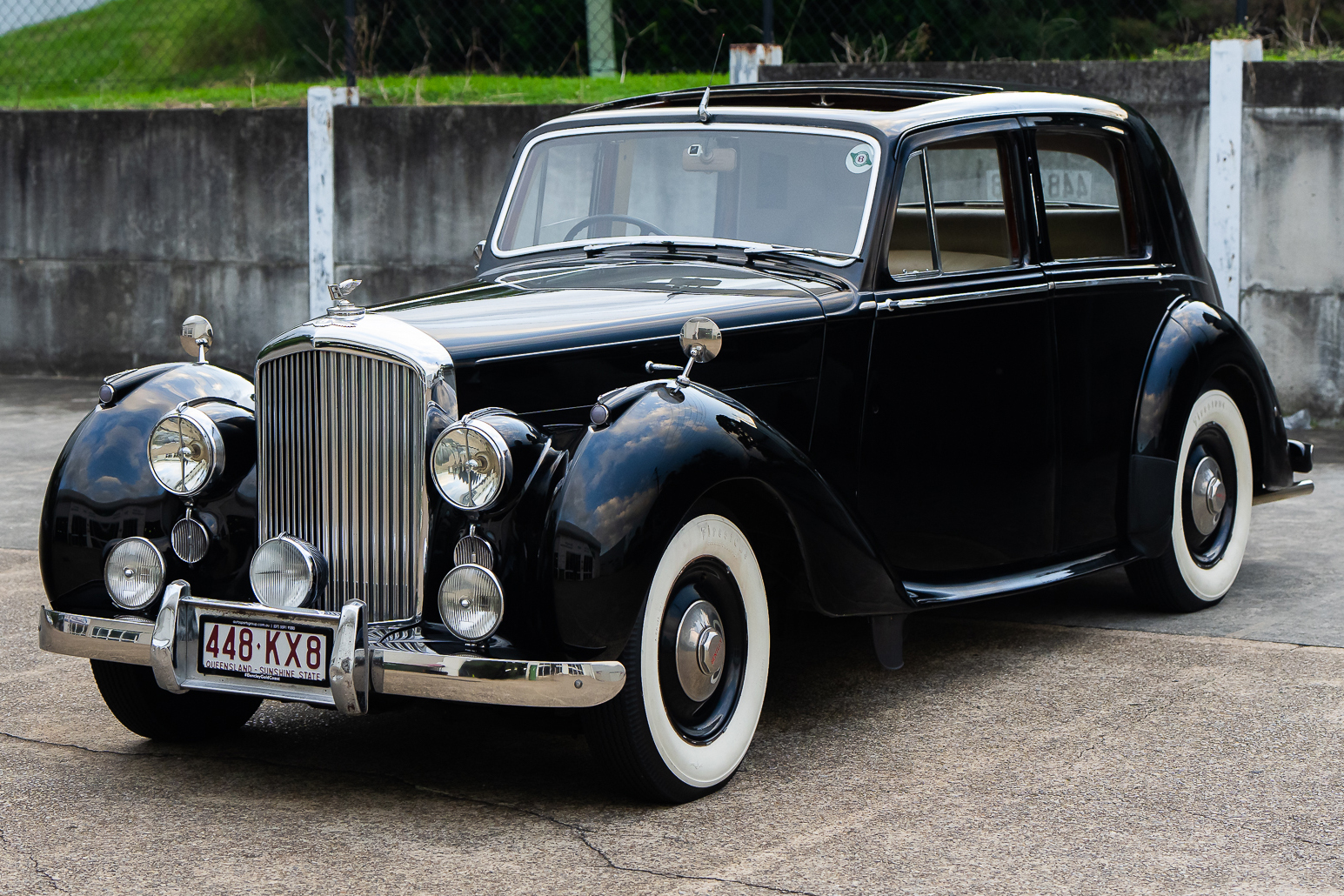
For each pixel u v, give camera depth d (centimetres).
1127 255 498
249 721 408
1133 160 497
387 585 335
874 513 413
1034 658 461
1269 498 548
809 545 363
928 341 421
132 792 349
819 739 387
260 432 350
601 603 314
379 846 315
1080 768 360
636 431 328
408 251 997
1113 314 476
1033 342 448
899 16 1282
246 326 1042
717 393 354
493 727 402
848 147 422
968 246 455
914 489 422
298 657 326
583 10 1365
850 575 372
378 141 991
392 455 332
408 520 331
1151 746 376
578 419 353
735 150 438
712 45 1359
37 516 665
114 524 356
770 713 409
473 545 322
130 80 1445
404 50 1340
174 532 354
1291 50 961
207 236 1039
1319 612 505
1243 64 844
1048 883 293
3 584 553
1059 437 458
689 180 444
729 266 424
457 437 317
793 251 422
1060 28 1274
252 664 331
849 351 402
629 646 324
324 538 341
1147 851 309
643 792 337
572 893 289
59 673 448
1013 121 452
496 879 297
